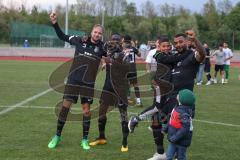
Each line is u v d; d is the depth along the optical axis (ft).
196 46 20.29
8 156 22.04
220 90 55.11
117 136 27.14
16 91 47.98
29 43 153.17
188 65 21.13
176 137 18.52
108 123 30.89
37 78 63.10
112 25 209.05
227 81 66.59
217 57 64.64
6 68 81.30
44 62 103.30
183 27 205.36
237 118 34.81
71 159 21.85
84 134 24.13
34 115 33.37
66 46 143.43
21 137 26.17
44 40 154.51
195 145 25.58
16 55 127.85
